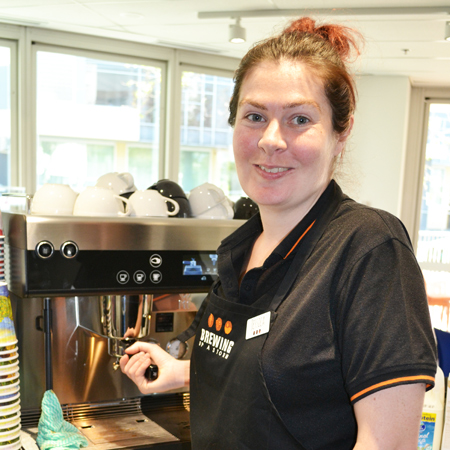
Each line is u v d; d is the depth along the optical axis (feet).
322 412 1.99
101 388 3.78
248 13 8.62
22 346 3.65
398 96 13.07
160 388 3.22
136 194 3.73
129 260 3.27
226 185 12.78
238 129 2.27
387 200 13.35
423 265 15.15
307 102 2.07
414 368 1.70
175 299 3.76
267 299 2.22
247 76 2.24
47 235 3.04
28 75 10.18
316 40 2.23
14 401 2.86
